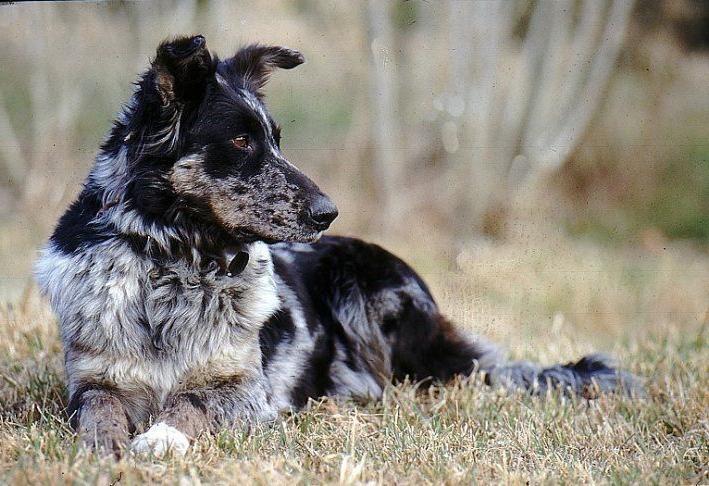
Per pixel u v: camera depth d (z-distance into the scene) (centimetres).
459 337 1013
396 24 2681
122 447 679
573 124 2553
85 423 705
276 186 780
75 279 759
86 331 751
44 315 1114
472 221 2342
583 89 2570
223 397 764
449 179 2409
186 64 733
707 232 2566
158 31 2448
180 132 752
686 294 1944
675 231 2584
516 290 1811
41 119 2412
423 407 891
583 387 953
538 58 2559
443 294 1620
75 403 737
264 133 789
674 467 697
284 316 888
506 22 2538
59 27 2538
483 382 971
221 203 767
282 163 793
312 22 2831
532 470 696
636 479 665
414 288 994
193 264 775
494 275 1872
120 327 751
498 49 2480
